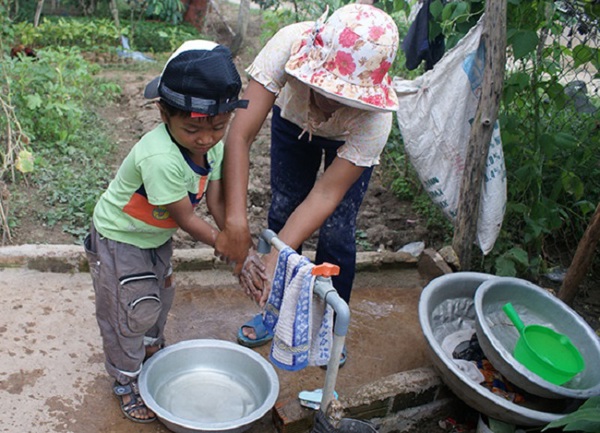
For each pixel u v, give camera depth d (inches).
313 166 110.6
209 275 139.7
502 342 115.5
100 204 89.8
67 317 117.4
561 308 117.8
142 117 229.9
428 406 112.8
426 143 149.4
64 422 94.9
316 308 83.8
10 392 98.3
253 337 118.6
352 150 89.4
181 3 373.7
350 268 112.7
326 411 87.9
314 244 160.6
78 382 103.0
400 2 164.1
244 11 359.3
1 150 162.4
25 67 194.9
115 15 352.2
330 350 86.2
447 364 101.3
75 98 233.9
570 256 168.9
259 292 88.9
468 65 139.9
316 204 90.1
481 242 145.9
